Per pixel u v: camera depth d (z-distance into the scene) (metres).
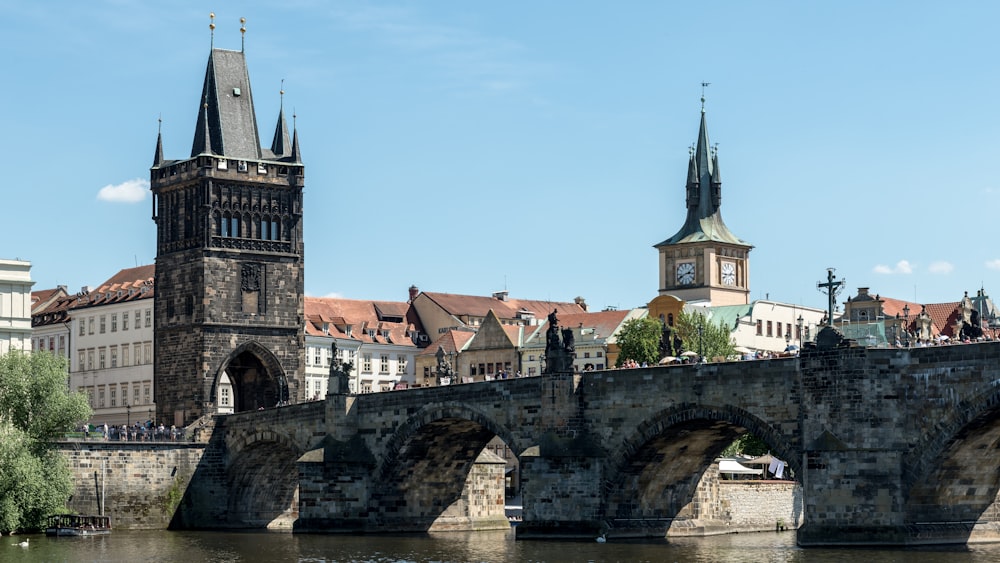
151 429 187.62
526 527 144.12
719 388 133.25
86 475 178.62
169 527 183.62
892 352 122.81
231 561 132.75
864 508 122.88
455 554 134.12
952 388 119.75
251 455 186.25
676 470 147.62
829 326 126.25
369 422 165.50
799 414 127.56
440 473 168.75
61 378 170.88
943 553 118.94
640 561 124.31
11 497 162.62
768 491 166.62
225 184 197.50
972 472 125.38
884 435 122.69
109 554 140.38
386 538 157.25
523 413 147.62
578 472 141.88
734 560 122.44
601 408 142.12
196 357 195.62
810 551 122.06
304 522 165.00
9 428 163.25
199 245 196.25
